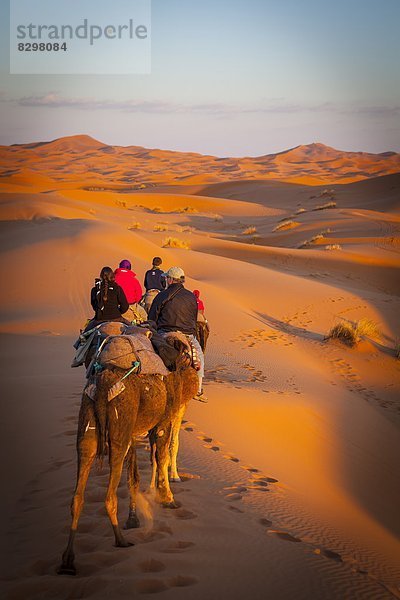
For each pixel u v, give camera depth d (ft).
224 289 97.66
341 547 25.31
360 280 129.80
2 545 22.48
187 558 21.53
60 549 22.09
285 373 55.83
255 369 55.72
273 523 25.81
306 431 40.70
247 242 187.62
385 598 20.88
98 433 21.45
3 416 35.78
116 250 109.91
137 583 19.77
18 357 52.65
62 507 25.17
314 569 22.11
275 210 263.49
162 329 29.58
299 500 29.40
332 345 73.61
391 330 86.84
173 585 20.10
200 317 35.29
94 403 21.72
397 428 47.01
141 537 23.03
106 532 23.36
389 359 71.31
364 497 33.96
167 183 478.59
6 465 29.27
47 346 57.26
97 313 30.32
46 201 205.16
